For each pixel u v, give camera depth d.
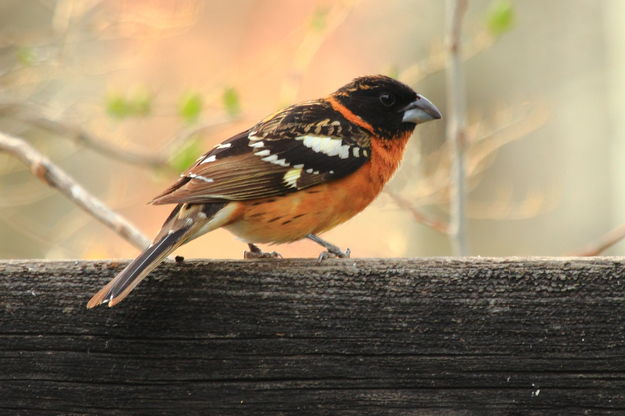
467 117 16.09
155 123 17.92
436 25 17.30
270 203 7.89
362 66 20.36
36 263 6.18
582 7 16.88
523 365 5.94
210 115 15.58
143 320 6.11
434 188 13.55
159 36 14.97
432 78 16.75
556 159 16.94
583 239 16.81
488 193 16.92
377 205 13.09
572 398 5.90
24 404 6.09
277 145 8.16
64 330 6.12
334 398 6.01
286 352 6.06
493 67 16.95
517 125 14.99
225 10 22.88
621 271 5.92
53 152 15.42
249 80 17.42
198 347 6.09
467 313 5.99
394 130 9.13
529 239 16.83
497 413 5.94
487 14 12.87
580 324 5.92
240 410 6.04
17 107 13.38
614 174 16.78
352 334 6.04
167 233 7.28
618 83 16.72
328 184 8.23
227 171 7.84
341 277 6.09
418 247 16.50
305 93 21.03
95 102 13.95
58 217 18.64
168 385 6.08
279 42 19.97
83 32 14.60
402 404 5.98
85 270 6.18
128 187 17.19
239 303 6.10
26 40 14.62
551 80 17.00
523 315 5.96
